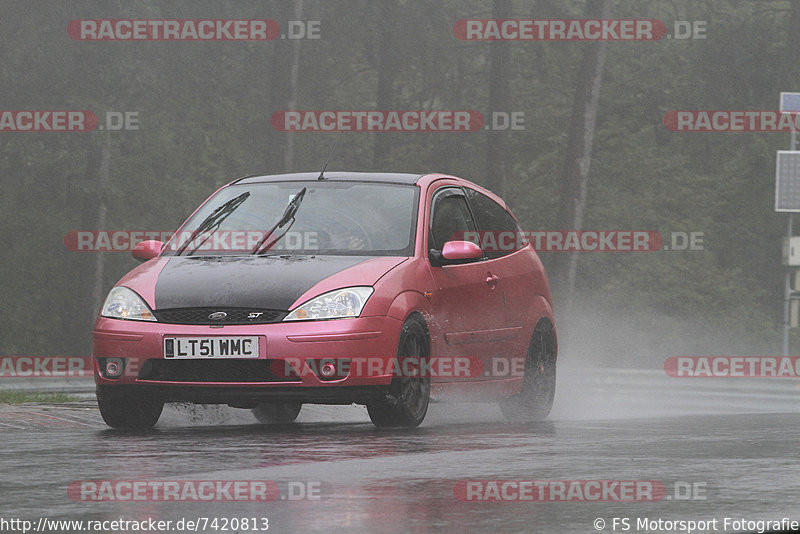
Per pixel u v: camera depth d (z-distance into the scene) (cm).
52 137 10919
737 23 12719
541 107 12825
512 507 1580
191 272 2802
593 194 12212
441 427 2803
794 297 8381
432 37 12194
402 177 3155
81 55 10769
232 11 11250
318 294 2673
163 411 3406
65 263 10962
